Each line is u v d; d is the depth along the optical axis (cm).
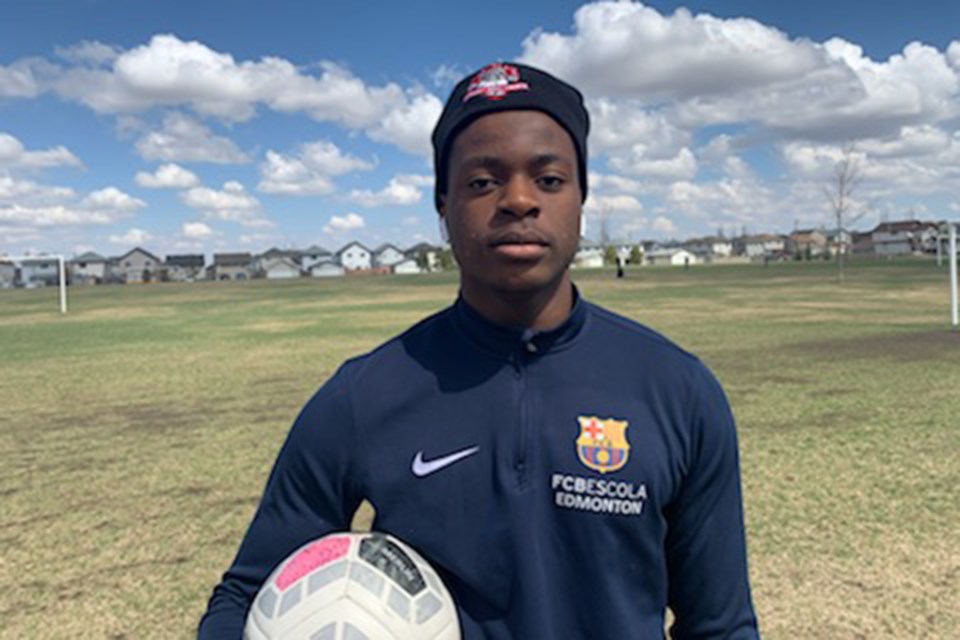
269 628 114
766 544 430
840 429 703
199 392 1030
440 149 126
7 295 5659
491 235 116
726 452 125
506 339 122
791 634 331
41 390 1076
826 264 7756
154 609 377
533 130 116
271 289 5275
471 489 119
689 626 131
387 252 13462
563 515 117
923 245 10912
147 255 12138
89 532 488
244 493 564
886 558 407
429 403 123
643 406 120
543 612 116
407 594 115
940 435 670
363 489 124
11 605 385
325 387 131
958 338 1383
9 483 607
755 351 1263
